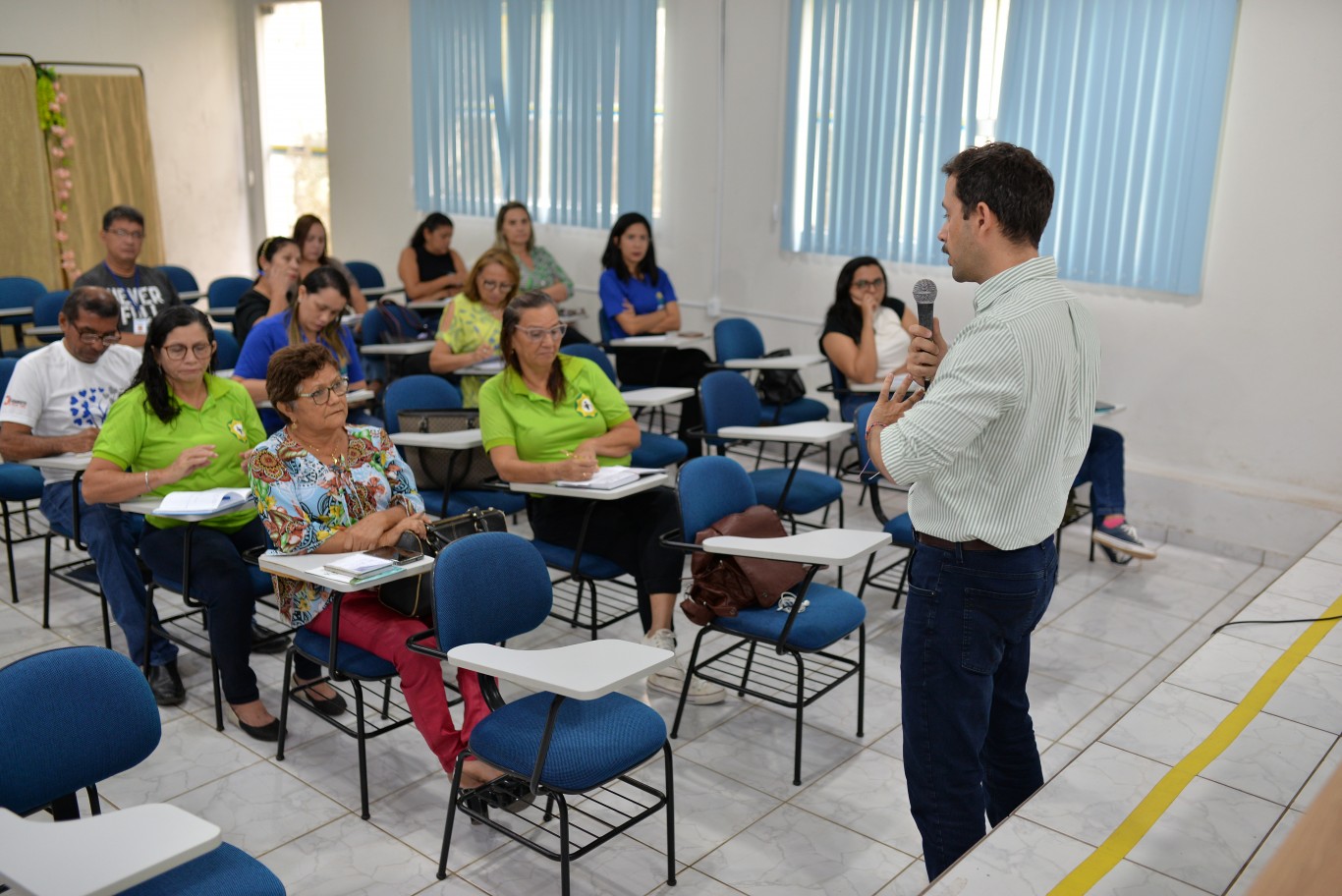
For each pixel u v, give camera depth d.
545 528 3.58
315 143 9.07
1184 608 4.29
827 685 3.42
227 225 9.23
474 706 2.70
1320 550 3.92
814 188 6.05
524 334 3.58
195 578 3.12
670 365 5.90
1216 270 4.85
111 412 3.29
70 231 7.82
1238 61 4.64
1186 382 5.02
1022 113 5.22
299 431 3.00
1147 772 2.45
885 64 5.64
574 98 7.00
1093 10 4.92
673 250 6.81
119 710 2.01
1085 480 4.77
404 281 7.07
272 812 2.84
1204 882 2.04
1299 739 2.60
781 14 6.02
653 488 3.61
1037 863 2.10
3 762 1.87
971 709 2.12
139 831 1.67
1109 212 5.06
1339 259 4.55
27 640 3.77
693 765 3.09
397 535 2.92
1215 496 4.94
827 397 6.25
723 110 6.37
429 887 2.54
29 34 7.66
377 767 3.07
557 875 2.59
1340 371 4.62
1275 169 4.63
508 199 7.57
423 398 4.26
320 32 8.73
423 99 7.95
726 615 3.02
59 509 3.63
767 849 2.71
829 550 2.79
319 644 2.85
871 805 2.91
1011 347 1.88
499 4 7.29
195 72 8.77
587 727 2.38
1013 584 2.03
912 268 5.77
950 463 1.94
